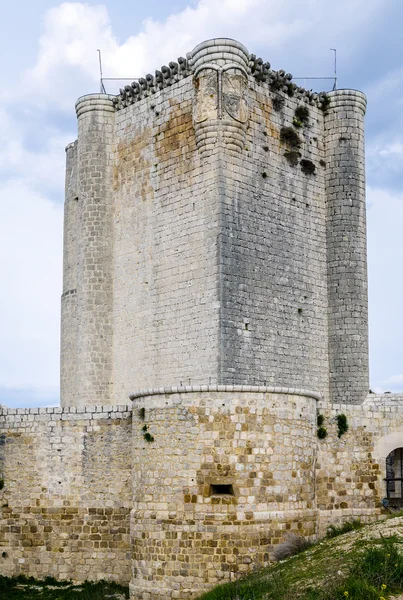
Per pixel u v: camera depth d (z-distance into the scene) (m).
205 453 30.06
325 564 25.77
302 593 23.75
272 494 30.22
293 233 45.06
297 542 29.86
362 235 47.28
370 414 34.94
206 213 41.91
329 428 34.22
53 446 35.19
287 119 45.66
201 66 42.19
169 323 43.09
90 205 47.12
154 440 30.97
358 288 46.50
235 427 30.11
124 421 34.59
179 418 30.53
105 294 46.53
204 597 27.36
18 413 35.81
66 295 51.50
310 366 44.97
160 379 43.12
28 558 34.84
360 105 47.91
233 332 41.12
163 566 30.06
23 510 35.16
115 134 47.53
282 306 43.84
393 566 23.77
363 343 46.12
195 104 42.44
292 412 31.23
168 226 43.81
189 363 41.78
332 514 33.50
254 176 43.28
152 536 30.44
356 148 47.59
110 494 34.34
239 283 41.75
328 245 47.00
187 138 43.31
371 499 34.38
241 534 29.53
